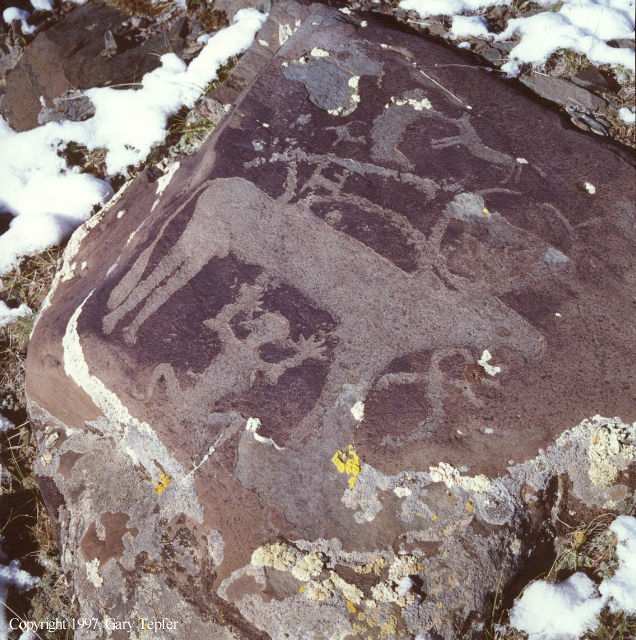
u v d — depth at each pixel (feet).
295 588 4.11
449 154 5.12
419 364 4.39
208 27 7.14
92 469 4.73
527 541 4.21
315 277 4.66
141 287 4.74
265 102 5.36
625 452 4.30
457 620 4.07
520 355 4.42
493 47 6.27
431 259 4.68
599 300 4.58
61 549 4.72
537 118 5.36
